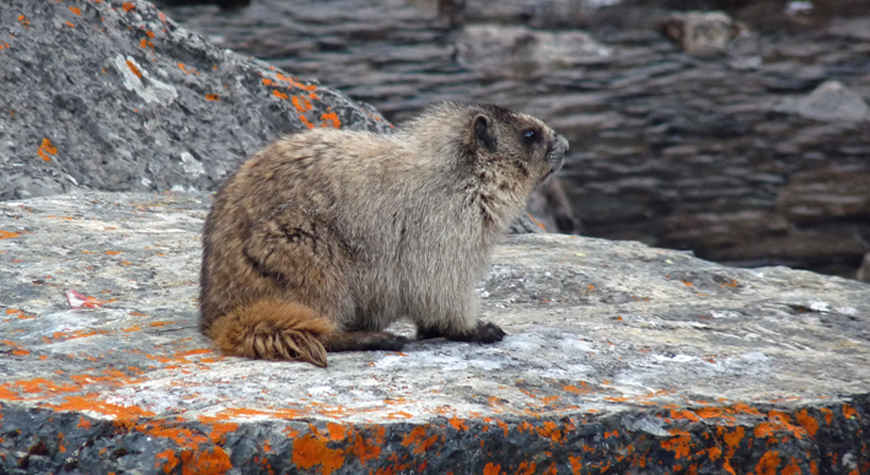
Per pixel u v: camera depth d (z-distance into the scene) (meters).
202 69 32.25
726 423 13.36
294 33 73.25
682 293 21.81
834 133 60.03
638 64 70.88
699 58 72.19
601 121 61.91
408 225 16.55
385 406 12.66
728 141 59.38
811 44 74.00
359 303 16.70
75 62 29.22
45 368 13.39
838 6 80.81
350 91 63.69
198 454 11.31
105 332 15.91
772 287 22.95
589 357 15.64
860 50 72.81
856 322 19.66
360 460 11.78
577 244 25.58
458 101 19.00
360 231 16.28
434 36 74.81
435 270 16.61
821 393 14.66
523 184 17.77
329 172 16.38
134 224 23.94
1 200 25.11
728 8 81.62
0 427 11.55
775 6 81.25
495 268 21.88
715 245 48.88
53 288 18.50
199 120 30.75
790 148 58.34
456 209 16.80
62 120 28.03
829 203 52.25
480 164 17.23
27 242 21.08
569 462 12.66
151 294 18.91
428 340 17.00
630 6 82.19
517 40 71.62
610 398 13.71
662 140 59.59
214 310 15.98
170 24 32.31
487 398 13.28
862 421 14.39
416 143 17.41
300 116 32.25
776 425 13.63
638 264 24.00
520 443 12.42
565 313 19.11
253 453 11.42
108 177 27.81
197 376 13.52
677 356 16.06
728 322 19.02
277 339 14.77
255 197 16.20
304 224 15.90
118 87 29.69
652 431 13.04
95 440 11.47
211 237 16.44
